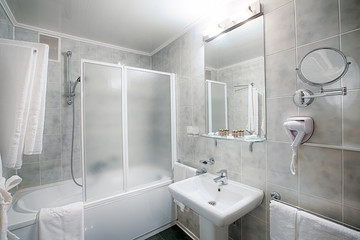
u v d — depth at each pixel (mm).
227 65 1418
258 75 1201
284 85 1062
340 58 836
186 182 1472
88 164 1498
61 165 2055
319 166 927
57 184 2010
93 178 1523
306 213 902
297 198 1018
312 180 955
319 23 912
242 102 1315
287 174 1063
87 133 1492
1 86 1057
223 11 1479
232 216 984
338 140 860
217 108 1523
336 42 857
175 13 1631
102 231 1545
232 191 1270
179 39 2021
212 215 988
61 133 2051
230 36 1389
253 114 1244
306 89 968
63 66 2041
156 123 1930
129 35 2059
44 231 1215
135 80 1775
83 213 1370
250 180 1284
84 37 2109
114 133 1630
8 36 1620
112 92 1619
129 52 2504
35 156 1921
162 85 1987
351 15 812
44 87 1233
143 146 1824
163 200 1947
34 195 1819
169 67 2215
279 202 1048
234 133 1315
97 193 1542
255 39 1209
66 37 2047
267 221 1172
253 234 1254
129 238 1703
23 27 1796
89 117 1501
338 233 780
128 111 1726
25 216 1357
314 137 942
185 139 1956
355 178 810
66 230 1273
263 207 1194
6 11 1524
